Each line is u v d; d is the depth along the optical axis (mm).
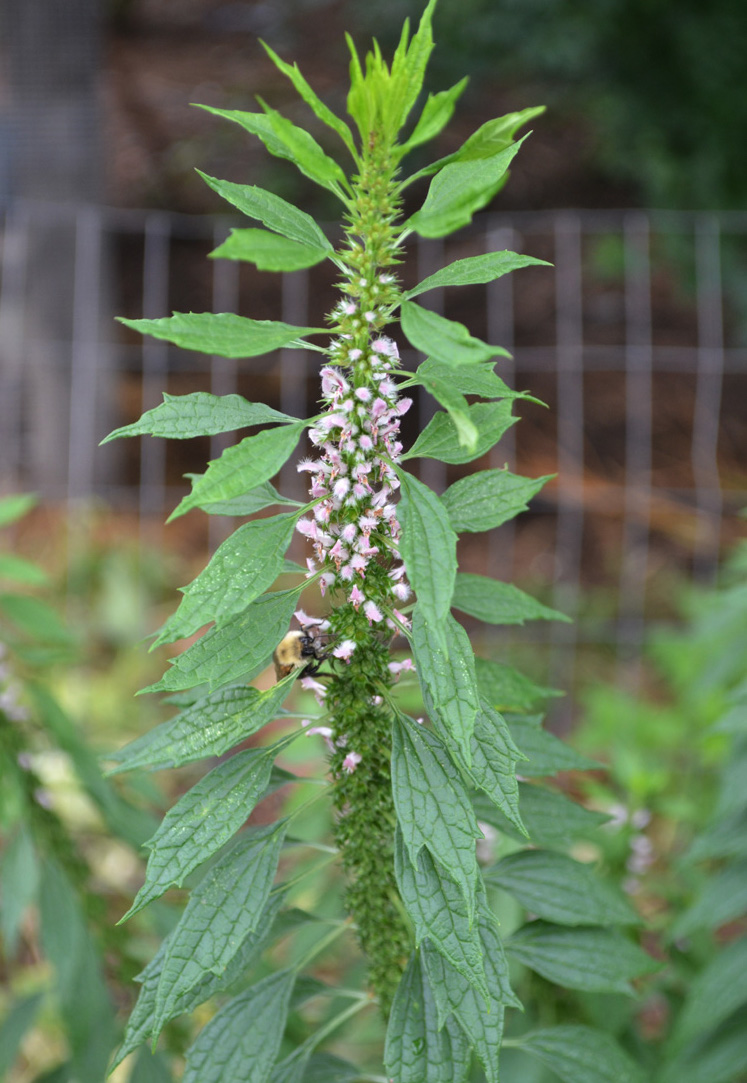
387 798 1382
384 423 1186
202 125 8766
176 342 993
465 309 6941
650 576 5562
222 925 1225
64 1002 2090
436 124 1048
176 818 1169
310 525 1195
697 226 7746
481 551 5836
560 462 6188
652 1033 2787
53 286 5785
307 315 7012
